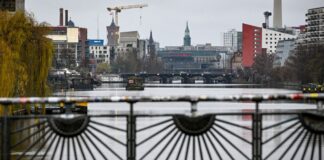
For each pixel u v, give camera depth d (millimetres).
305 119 18859
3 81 67000
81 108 87875
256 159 18641
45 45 72500
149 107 124875
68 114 18609
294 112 18781
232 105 129125
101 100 18375
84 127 18703
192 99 18469
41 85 72312
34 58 71875
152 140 45750
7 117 18438
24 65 70188
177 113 18703
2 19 71188
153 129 52469
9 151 18484
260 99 18391
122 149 43094
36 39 72375
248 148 40250
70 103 18625
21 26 71312
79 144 18891
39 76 72125
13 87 67938
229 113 18703
